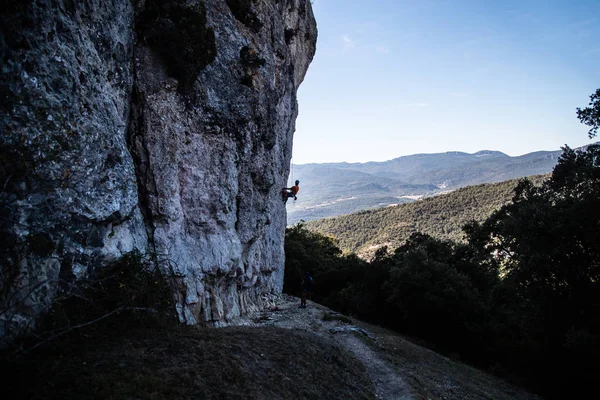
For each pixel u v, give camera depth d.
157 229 13.84
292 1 29.50
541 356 24.80
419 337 30.70
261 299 23.72
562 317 24.16
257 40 19.14
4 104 8.63
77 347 9.25
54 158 9.40
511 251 29.78
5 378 7.35
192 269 14.55
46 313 9.09
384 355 18.31
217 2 17.33
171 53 14.51
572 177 26.22
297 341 14.64
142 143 13.92
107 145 11.14
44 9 9.42
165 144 14.34
